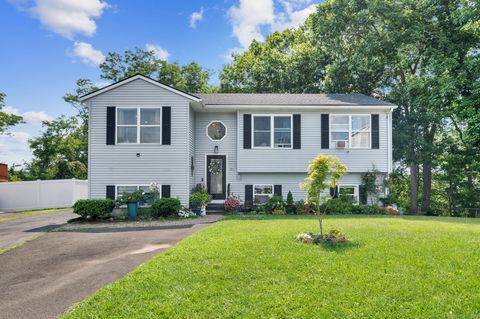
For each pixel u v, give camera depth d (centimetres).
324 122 1475
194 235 772
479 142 1586
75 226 1074
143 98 1341
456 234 739
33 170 2920
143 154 1334
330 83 2108
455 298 384
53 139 3036
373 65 1916
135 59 2866
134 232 931
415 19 1711
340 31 1962
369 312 355
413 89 1748
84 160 3159
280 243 650
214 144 1507
